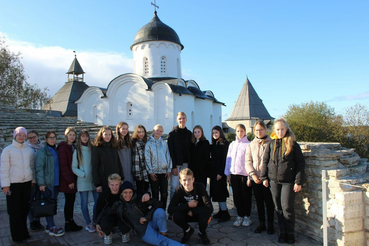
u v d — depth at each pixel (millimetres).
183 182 4531
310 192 4574
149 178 5570
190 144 5961
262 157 4793
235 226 5281
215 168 5695
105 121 24641
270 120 35531
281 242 4391
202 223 4422
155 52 26641
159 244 4211
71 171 4938
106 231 4355
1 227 5113
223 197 5641
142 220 4332
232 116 38031
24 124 11539
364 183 4078
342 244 3854
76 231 4945
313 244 4316
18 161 4488
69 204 4945
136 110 23438
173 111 21875
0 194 6543
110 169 4926
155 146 5449
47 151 4836
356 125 16828
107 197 4531
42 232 4922
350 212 3854
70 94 36344
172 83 23188
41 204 4535
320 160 4410
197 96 24375
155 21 27625
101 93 25000
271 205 4859
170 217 5746
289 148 4316
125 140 5328
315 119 18297
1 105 18859
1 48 24391
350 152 4621
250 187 5297
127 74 23578
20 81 25219
